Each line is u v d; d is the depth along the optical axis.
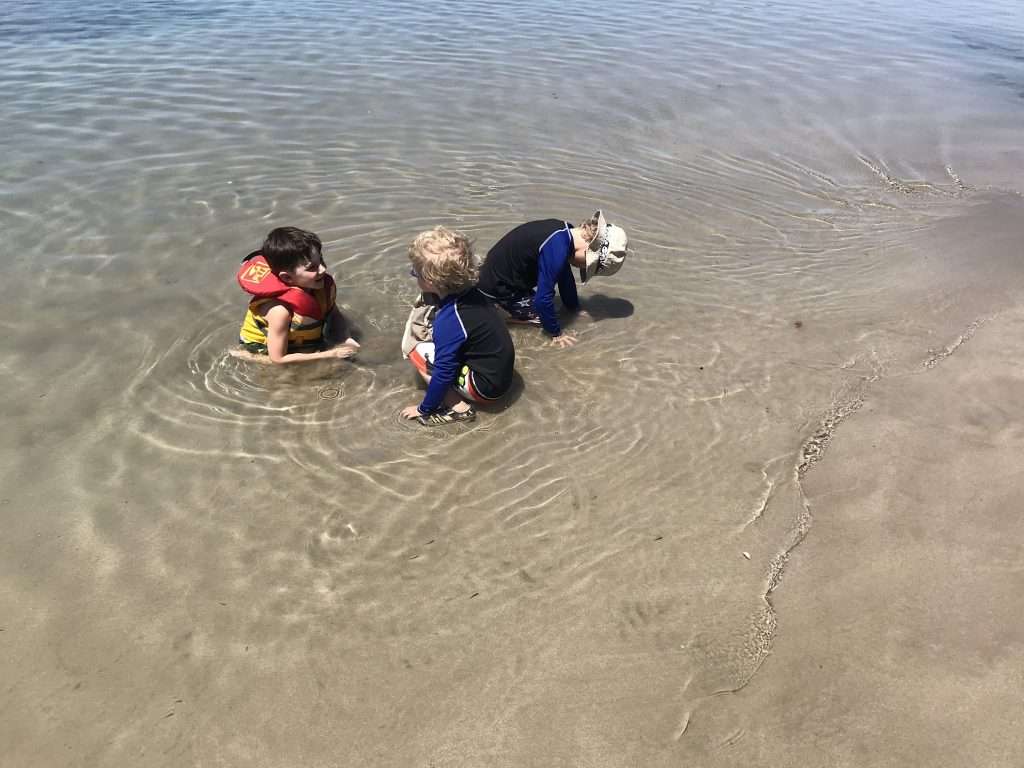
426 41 5.98
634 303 2.90
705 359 2.57
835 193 3.91
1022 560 1.70
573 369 2.52
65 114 4.32
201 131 4.21
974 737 1.34
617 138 4.41
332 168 3.88
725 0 7.99
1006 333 2.61
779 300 2.93
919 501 1.90
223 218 3.35
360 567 1.80
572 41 6.16
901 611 1.60
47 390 2.32
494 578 1.78
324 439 2.20
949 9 8.12
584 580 1.77
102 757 1.40
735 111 4.88
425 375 2.32
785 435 2.21
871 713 1.40
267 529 1.90
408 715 1.48
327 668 1.57
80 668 1.56
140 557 1.81
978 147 4.50
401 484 2.05
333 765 1.39
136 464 2.08
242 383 2.40
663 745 1.40
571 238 2.58
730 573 1.77
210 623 1.66
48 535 1.85
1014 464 1.99
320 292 2.45
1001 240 3.33
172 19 6.33
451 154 4.11
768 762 1.35
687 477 2.07
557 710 1.47
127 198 3.47
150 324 2.64
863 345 2.62
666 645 1.60
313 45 5.76
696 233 3.46
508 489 2.04
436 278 2.17
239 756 1.41
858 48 6.37
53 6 6.58
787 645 1.57
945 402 2.28
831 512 1.91
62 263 2.96
